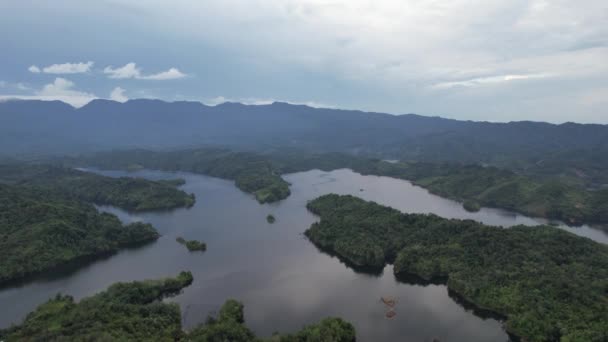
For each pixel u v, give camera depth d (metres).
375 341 135.75
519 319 136.62
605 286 145.00
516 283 154.88
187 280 178.88
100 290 175.62
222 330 124.69
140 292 157.88
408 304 161.62
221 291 171.88
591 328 123.69
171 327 129.75
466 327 145.00
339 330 129.50
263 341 122.69
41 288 178.62
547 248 180.25
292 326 143.38
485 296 154.75
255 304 160.12
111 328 121.62
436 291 173.12
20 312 157.50
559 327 128.12
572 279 152.50
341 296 168.00
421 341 136.25
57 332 119.19
